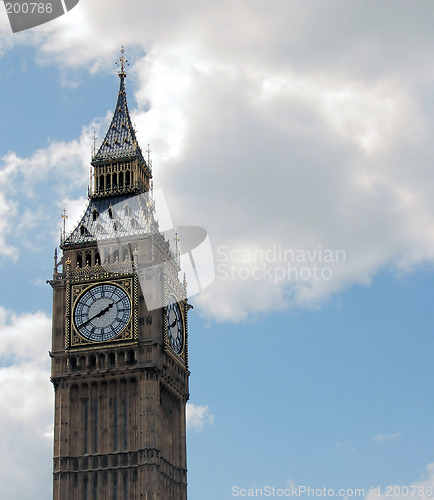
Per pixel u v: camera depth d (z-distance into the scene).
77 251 113.81
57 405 108.38
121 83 128.88
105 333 108.94
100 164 121.00
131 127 124.69
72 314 110.44
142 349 108.12
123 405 107.19
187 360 118.56
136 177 119.62
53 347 110.50
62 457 105.81
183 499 112.38
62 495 104.25
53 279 113.12
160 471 105.56
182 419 115.69
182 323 117.94
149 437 104.88
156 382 107.25
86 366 108.38
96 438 106.56
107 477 104.50
